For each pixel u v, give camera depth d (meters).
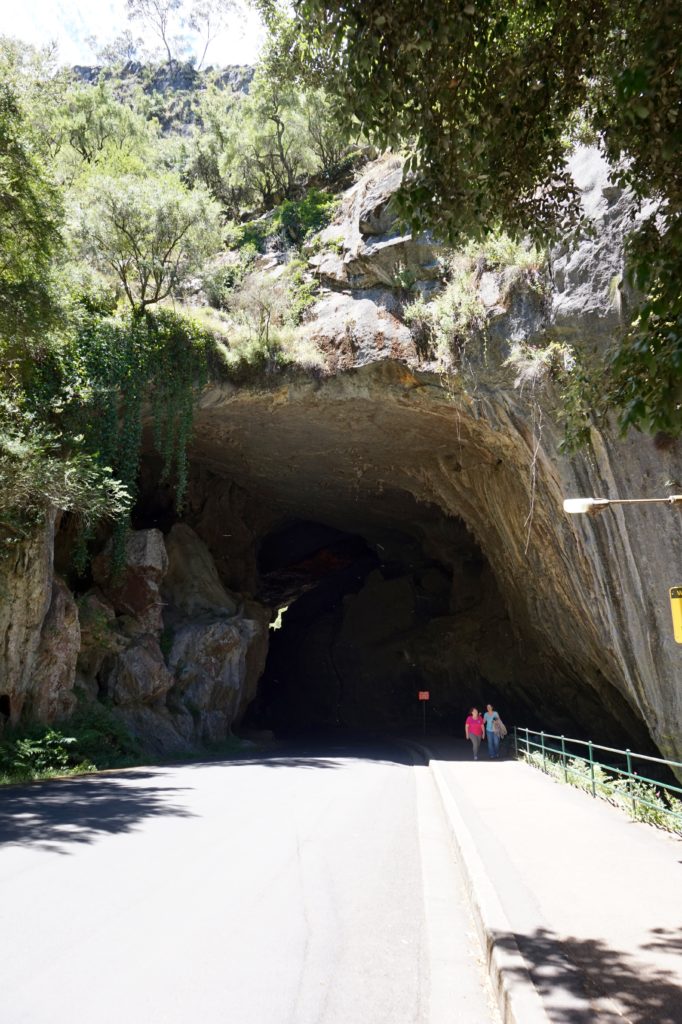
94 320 23.14
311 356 25.12
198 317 25.66
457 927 5.66
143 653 24.78
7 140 15.95
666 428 5.81
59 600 20.41
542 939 4.71
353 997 4.23
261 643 35.84
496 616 36.88
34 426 18.67
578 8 6.92
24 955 4.67
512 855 7.41
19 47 16.47
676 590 6.86
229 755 24.66
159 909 5.75
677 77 5.46
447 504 31.38
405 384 24.27
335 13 6.66
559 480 20.41
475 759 21.02
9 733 17.81
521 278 20.83
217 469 35.66
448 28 6.40
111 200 22.97
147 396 24.17
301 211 30.17
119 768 18.34
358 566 49.31
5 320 17.20
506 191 7.56
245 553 40.59
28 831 8.60
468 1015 4.03
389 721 44.25
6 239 16.94
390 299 24.66
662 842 8.20
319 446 30.34
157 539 27.03
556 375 19.67
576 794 12.51
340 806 11.72
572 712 31.11
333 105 7.49
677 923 5.08
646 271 6.07
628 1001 3.70
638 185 6.96
